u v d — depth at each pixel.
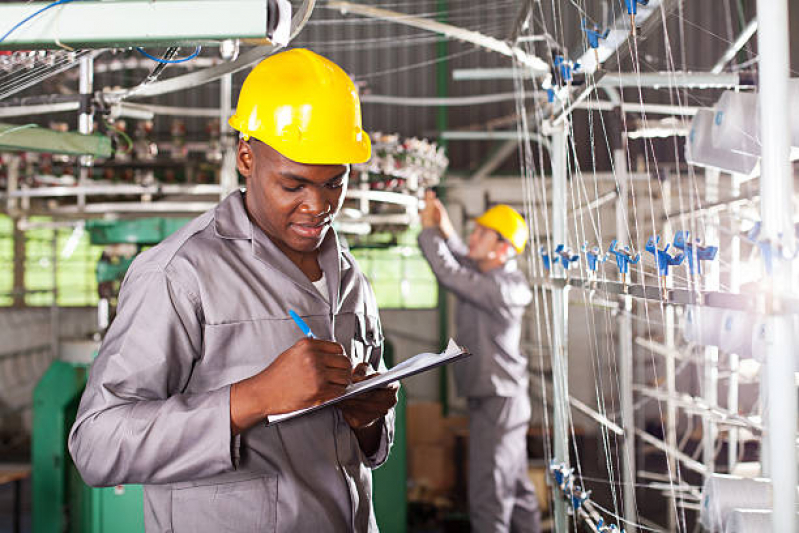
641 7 1.34
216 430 1.05
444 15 5.25
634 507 1.91
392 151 3.27
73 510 3.24
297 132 1.14
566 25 2.24
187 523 1.17
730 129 1.07
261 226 1.26
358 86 3.96
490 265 3.69
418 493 4.92
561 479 1.94
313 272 1.33
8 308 6.56
